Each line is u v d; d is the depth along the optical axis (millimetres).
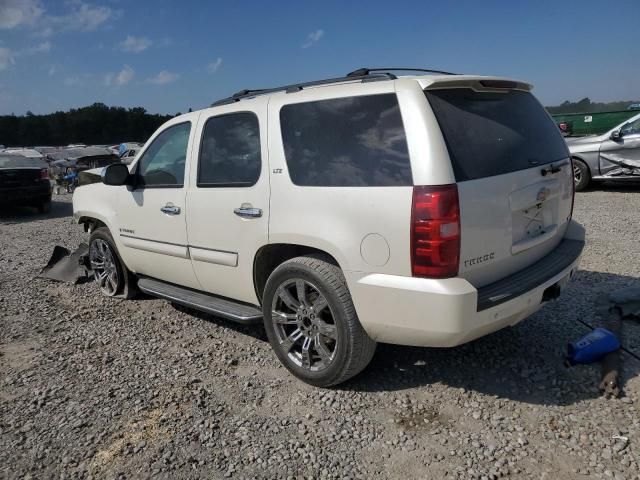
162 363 3988
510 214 3070
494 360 3689
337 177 3145
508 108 3365
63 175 20531
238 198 3711
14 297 5785
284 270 3428
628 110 19578
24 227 11492
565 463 2639
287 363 3609
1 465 2855
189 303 4336
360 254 3008
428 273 2787
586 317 4266
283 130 3471
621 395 3156
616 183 11172
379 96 3055
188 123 4270
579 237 3803
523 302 3031
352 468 2703
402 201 2834
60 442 3029
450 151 2828
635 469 2562
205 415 3234
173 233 4355
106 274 5621
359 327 3178
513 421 3004
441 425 3016
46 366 4020
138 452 2908
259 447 2906
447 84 2982
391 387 3438
